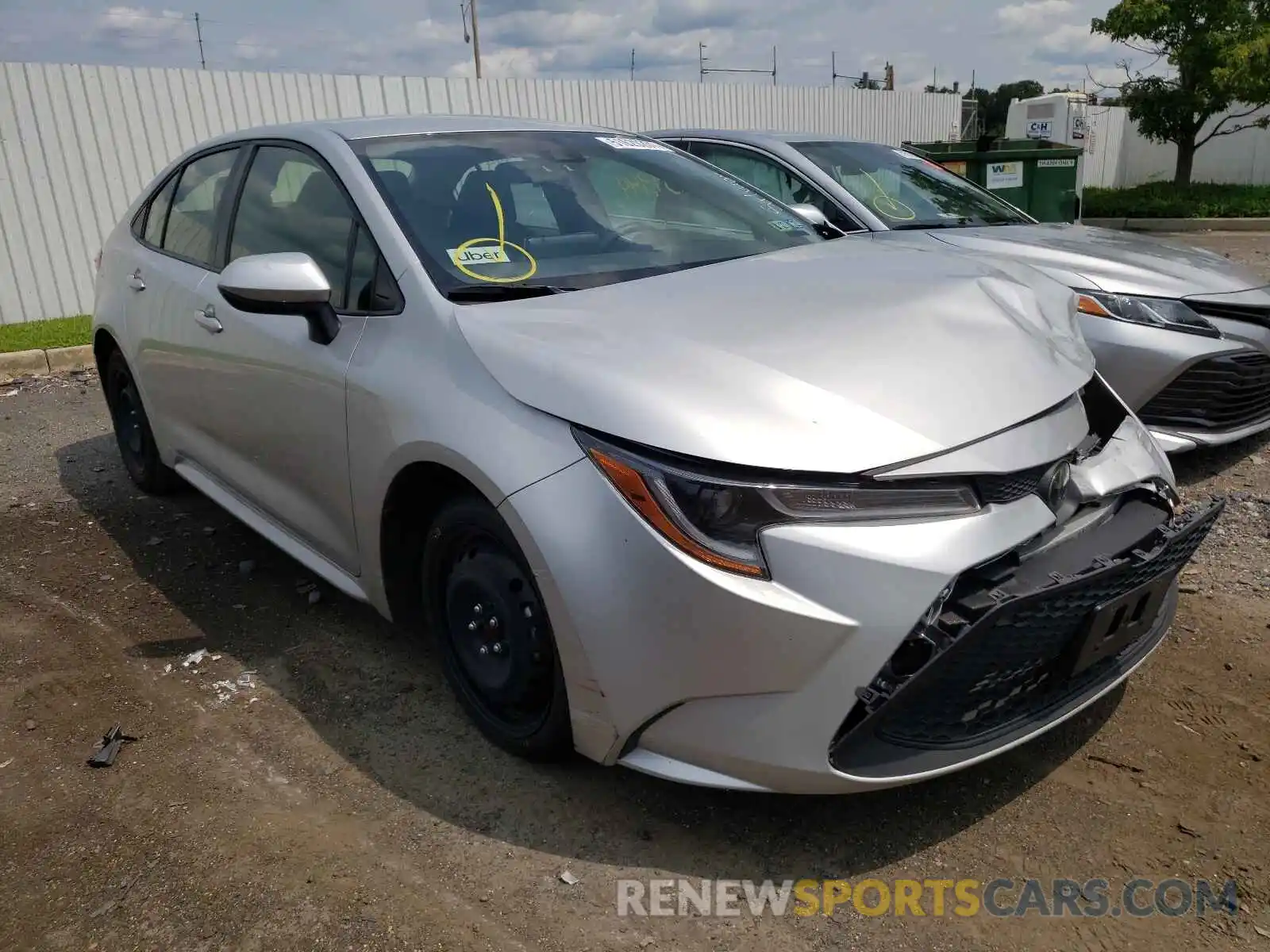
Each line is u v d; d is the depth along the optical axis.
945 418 2.25
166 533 4.44
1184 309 4.44
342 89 11.15
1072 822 2.44
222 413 3.63
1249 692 2.92
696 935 2.14
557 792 2.60
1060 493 2.40
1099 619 2.27
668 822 2.48
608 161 3.63
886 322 2.55
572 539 2.21
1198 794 2.51
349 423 2.85
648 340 2.42
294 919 2.21
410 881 2.31
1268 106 17.88
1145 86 17.06
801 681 2.07
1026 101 14.41
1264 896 2.19
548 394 2.33
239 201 3.73
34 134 9.19
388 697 3.08
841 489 2.10
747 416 2.16
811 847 2.39
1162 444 4.45
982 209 5.98
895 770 2.16
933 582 2.06
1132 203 16.77
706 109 14.61
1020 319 2.76
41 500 4.92
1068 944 2.09
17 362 7.58
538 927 2.17
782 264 3.09
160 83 9.88
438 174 3.21
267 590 3.85
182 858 2.41
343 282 3.04
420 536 2.91
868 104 16.88
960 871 2.30
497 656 2.61
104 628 3.60
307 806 2.58
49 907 2.28
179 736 2.92
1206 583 3.59
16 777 2.76
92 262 9.68
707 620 2.09
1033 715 2.36
